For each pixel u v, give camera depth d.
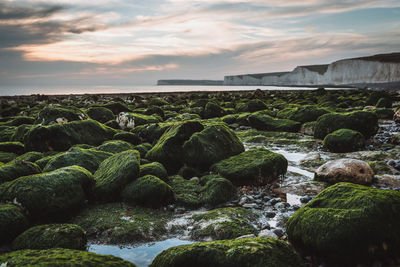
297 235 4.80
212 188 7.57
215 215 6.36
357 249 4.16
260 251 3.81
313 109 18.45
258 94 49.81
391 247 4.16
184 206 7.17
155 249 5.33
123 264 3.62
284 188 8.33
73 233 5.24
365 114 13.84
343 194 4.92
